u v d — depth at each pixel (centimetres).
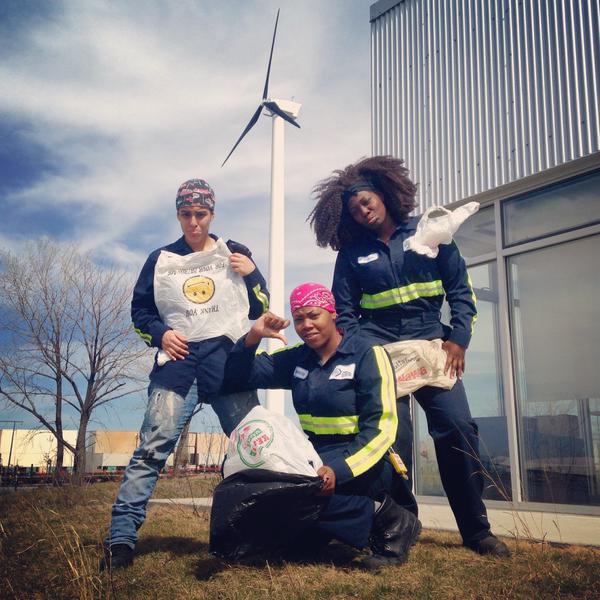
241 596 247
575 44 595
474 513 331
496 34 671
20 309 1702
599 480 549
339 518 288
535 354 613
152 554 341
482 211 677
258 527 274
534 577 264
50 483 805
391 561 295
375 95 812
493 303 655
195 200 353
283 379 343
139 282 357
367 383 306
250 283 354
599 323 566
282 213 1254
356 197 362
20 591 270
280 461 274
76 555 322
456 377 342
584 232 578
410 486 346
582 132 581
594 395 561
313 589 254
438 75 733
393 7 809
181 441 923
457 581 264
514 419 618
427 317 352
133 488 314
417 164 741
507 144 646
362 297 367
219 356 338
